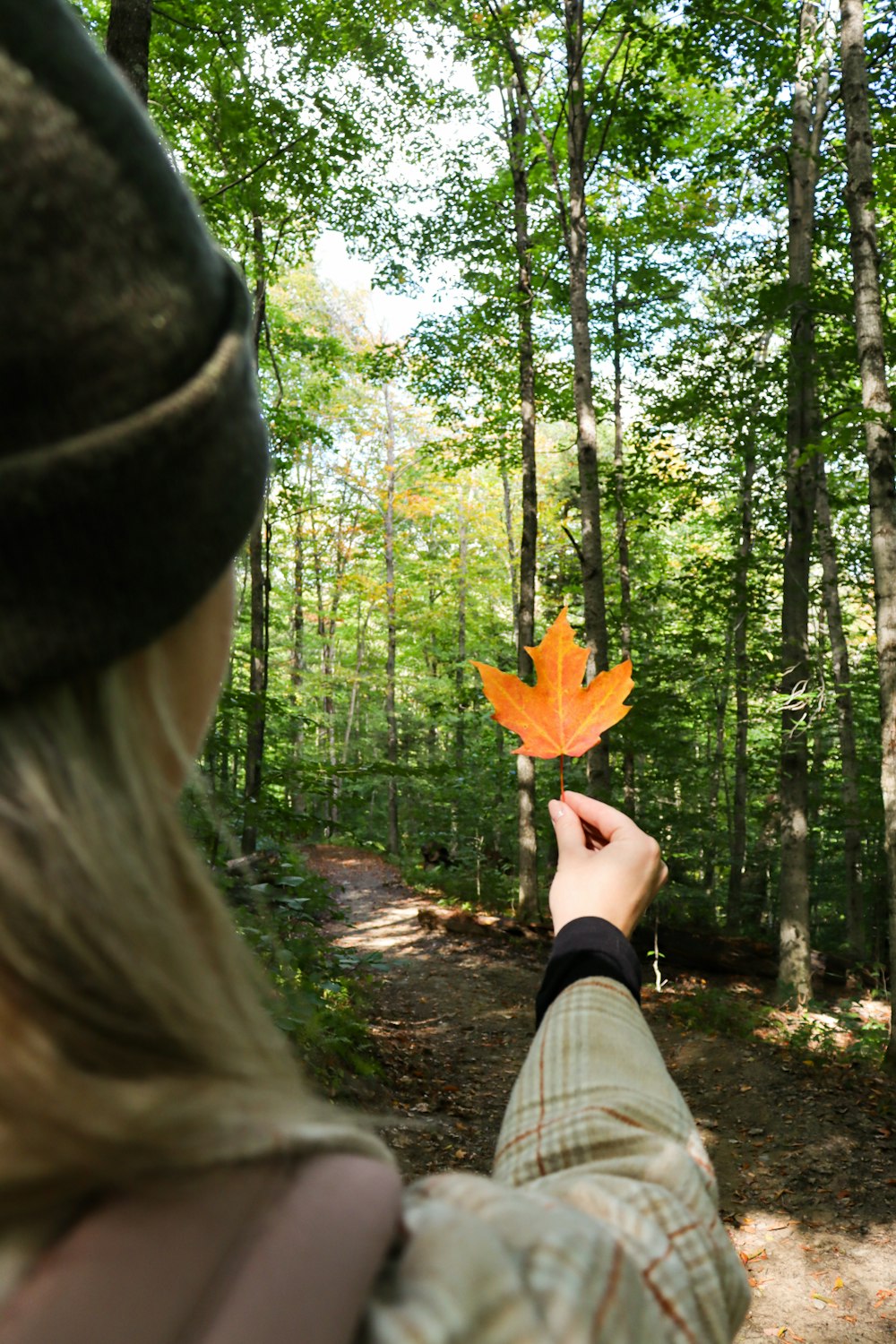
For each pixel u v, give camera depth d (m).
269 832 6.48
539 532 24.84
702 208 13.94
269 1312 0.21
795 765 11.45
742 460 14.57
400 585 26.72
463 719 23.00
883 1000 11.95
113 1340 0.20
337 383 16.47
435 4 9.33
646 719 12.22
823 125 11.65
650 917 13.70
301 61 7.82
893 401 10.66
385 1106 6.33
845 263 12.40
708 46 11.04
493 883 17.94
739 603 13.66
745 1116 7.42
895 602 7.93
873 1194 6.06
